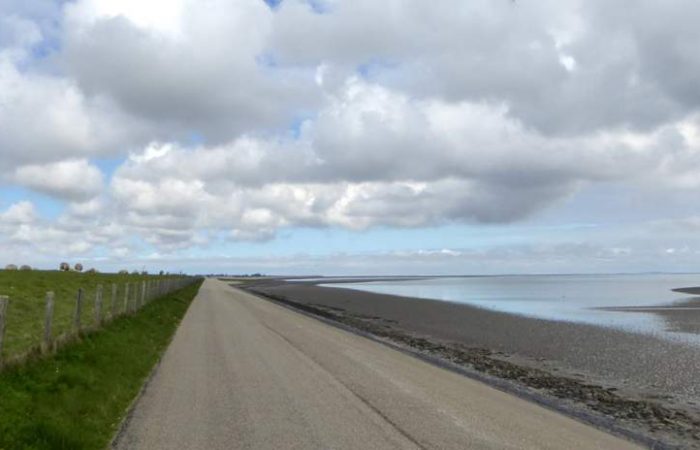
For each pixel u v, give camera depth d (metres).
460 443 8.80
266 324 30.16
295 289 101.00
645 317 38.91
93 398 10.48
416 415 10.57
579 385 16.41
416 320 38.50
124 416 9.89
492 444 8.85
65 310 23.50
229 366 15.70
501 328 32.88
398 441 8.78
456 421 10.24
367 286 120.38
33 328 17.25
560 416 11.55
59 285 36.16
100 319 18.42
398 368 16.77
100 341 15.90
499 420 10.55
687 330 30.92
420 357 20.23
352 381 13.97
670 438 10.66
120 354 15.23
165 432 8.93
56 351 12.91
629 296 68.69
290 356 18.11
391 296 73.44
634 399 14.74
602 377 18.09
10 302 22.12
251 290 93.88
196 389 12.44
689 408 13.90
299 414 10.34
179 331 25.02
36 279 37.12
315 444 8.49
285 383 13.37
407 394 12.63
